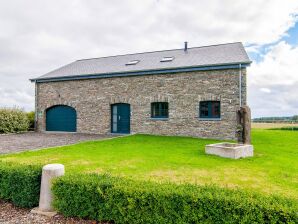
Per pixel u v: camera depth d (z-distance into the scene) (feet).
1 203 16.06
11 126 59.57
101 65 62.23
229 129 44.34
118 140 42.34
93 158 27.63
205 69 45.68
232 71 44.27
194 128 47.06
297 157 29.48
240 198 10.68
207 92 46.06
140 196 11.98
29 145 39.09
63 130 61.21
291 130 67.87
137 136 47.34
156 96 50.31
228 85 44.52
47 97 62.23
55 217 13.98
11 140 45.52
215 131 45.37
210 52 54.29
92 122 56.80
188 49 61.46
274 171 22.80
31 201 15.02
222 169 23.44
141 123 51.75
